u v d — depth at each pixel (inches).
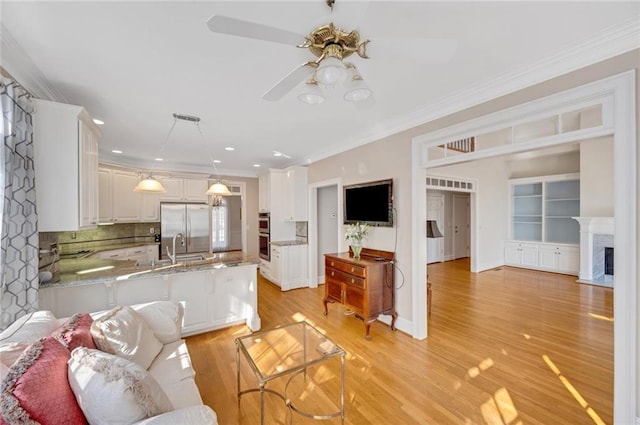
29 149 74.3
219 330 128.2
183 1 53.3
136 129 133.3
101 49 69.0
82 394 42.8
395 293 129.8
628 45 63.8
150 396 44.8
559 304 160.1
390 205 129.7
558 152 240.5
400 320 127.5
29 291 74.1
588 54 69.4
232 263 126.7
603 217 200.7
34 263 75.2
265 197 230.2
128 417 41.6
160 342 79.5
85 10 55.2
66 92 92.5
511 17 58.8
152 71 79.8
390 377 91.4
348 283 132.3
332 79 54.7
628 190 64.3
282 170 218.7
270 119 120.5
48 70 78.6
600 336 119.0
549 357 102.5
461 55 73.2
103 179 176.1
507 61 76.4
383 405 78.6
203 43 66.8
